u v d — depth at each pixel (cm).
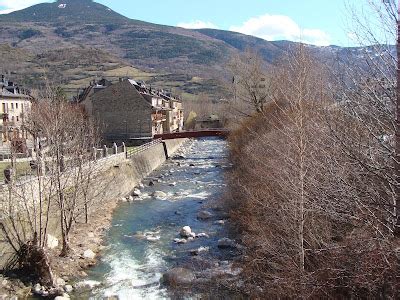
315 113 1168
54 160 2198
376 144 794
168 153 6125
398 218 810
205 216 2628
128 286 1661
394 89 728
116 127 6550
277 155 1767
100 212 2788
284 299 1178
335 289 1023
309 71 1421
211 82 18062
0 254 1639
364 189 853
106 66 18638
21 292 1566
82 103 6644
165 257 1986
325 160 1005
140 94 6538
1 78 6681
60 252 1941
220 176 4147
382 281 853
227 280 1562
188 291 1547
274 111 2525
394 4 709
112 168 3412
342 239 1123
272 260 1448
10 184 1773
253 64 4394
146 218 2716
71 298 1556
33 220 1908
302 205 1122
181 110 10388
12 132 4619
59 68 16262
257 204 1886
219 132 6319
